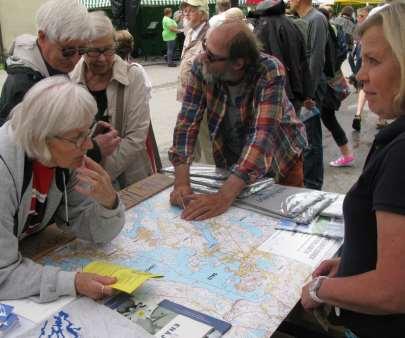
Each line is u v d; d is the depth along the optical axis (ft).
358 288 3.25
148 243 5.25
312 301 3.79
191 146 6.91
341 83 14.33
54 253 5.05
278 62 6.42
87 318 3.92
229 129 7.01
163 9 45.21
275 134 6.62
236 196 6.13
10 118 4.39
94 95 7.77
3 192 4.13
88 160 4.91
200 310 4.04
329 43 13.47
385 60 3.18
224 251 5.04
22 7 40.16
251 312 4.02
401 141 3.06
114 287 4.16
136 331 3.74
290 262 4.79
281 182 7.55
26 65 6.44
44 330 3.77
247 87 6.48
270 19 11.37
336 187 13.78
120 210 5.12
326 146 17.84
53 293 4.16
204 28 13.12
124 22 27.27
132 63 8.30
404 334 3.71
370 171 3.34
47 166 4.34
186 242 5.25
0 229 4.18
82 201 5.11
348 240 3.69
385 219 3.01
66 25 6.30
